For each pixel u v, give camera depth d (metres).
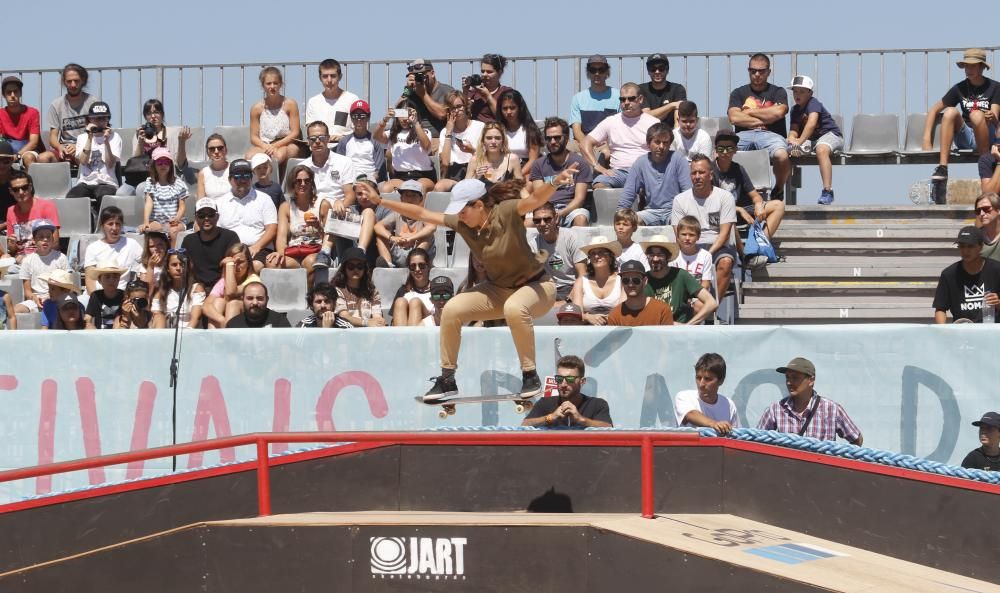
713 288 17.34
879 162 23.45
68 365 15.52
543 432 11.69
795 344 14.56
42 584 11.95
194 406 15.30
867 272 19.66
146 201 21.28
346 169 20.70
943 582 10.14
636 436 11.59
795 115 22.41
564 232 18.06
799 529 11.44
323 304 16.17
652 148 19.50
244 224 19.72
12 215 20.75
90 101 24.64
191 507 12.52
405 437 11.63
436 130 22.86
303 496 12.70
